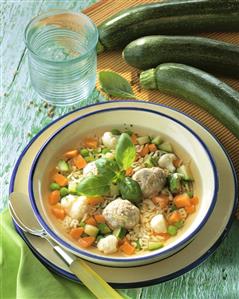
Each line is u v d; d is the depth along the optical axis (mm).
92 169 677
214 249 607
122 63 839
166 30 844
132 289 626
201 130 702
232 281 630
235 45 793
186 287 628
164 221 638
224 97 729
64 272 598
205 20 836
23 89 824
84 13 887
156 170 668
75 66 762
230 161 669
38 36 820
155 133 715
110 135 708
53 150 684
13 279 624
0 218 654
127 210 635
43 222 601
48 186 676
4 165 744
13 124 786
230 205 636
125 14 837
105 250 617
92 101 800
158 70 778
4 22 908
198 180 668
